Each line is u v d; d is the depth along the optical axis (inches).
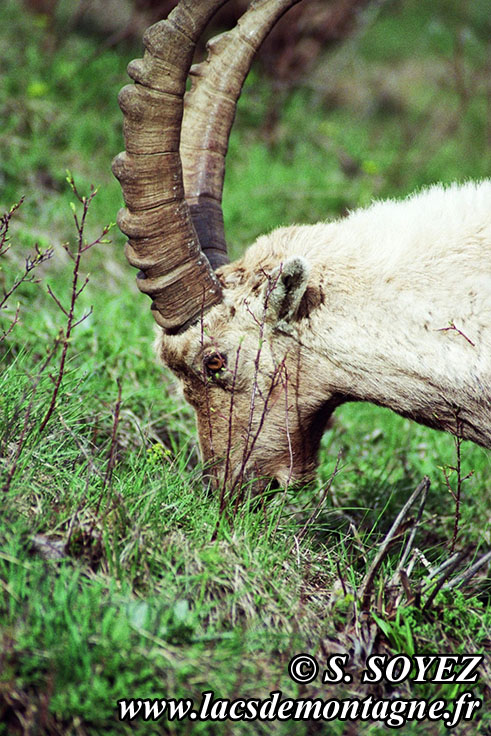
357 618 229.9
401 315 263.3
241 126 640.4
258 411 278.4
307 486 298.2
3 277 385.4
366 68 904.9
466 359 259.1
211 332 272.4
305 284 258.2
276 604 227.3
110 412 315.3
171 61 245.3
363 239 273.7
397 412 277.0
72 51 623.8
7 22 625.9
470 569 253.1
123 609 205.6
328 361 270.5
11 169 472.7
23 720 183.3
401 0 988.6
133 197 257.0
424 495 251.1
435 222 269.9
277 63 683.4
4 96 528.4
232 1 702.5
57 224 457.7
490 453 344.2
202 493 274.1
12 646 189.3
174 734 188.2
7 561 210.1
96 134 545.0
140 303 424.5
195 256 266.8
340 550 275.0
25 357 319.3
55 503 239.6
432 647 227.8
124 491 253.1
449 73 880.9
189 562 231.6
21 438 242.8
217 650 204.8
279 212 550.3
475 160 748.6
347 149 685.9
